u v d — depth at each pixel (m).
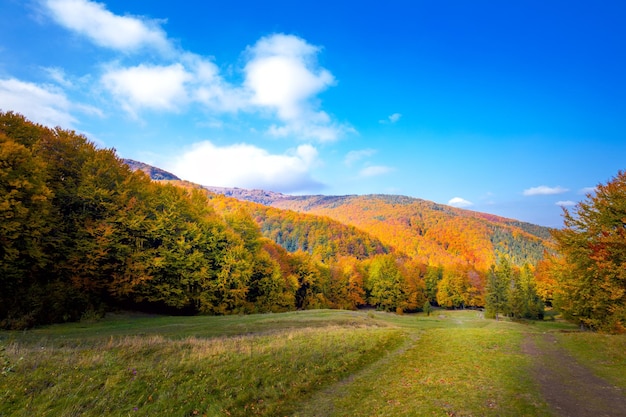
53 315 22.25
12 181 21.84
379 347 18.47
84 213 29.89
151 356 12.52
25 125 28.02
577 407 8.82
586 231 22.73
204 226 40.91
